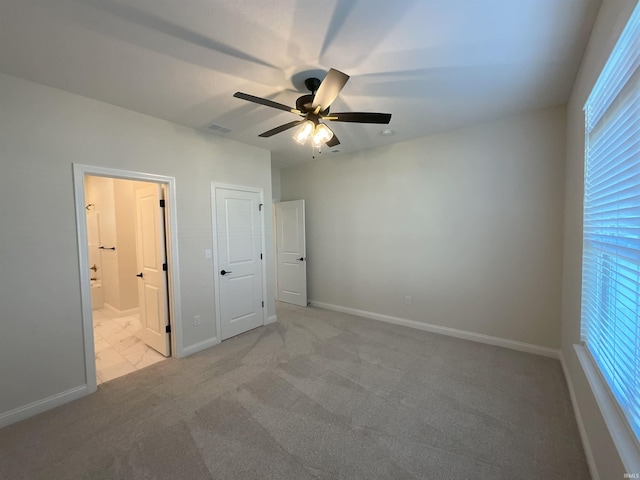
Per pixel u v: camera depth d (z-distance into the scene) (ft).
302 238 16.38
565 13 5.05
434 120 10.18
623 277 4.28
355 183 14.35
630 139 4.04
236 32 5.47
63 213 7.51
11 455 5.71
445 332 11.82
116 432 6.30
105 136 8.27
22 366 6.89
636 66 3.79
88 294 7.89
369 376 8.48
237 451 5.70
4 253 6.67
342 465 5.34
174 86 7.44
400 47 5.98
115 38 5.58
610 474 4.18
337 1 4.73
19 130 6.86
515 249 10.16
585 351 6.48
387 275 13.48
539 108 9.34
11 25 5.14
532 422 6.42
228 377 8.56
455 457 5.49
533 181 9.71
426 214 12.09
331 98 6.18
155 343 10.66
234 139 11.75
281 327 12.92
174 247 9.95
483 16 5.11
